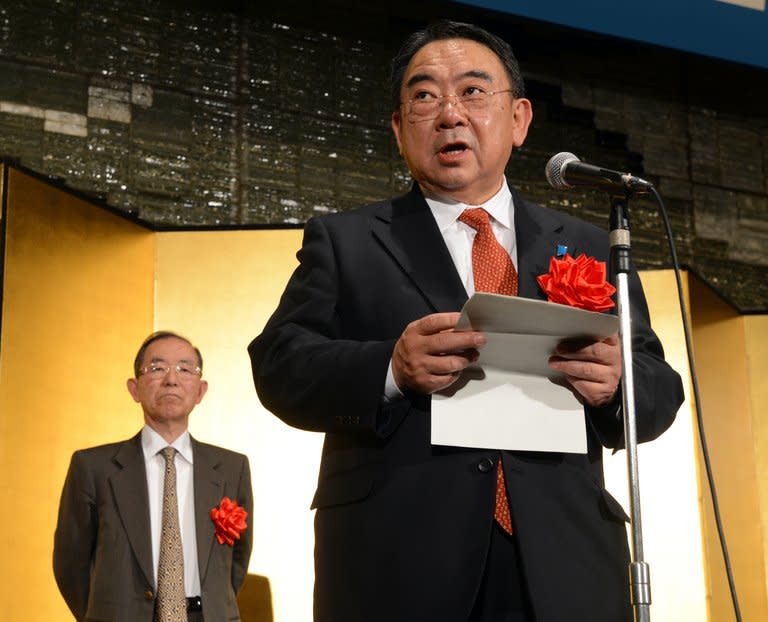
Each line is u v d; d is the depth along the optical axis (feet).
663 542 15.75
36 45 16.19
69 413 14.75
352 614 5.38
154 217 16.62
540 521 5.36
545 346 5.33
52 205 14.96
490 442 5.41
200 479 13.21
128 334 15.75
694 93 20.79
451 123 6.33
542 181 19.26
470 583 5.24
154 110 16.89
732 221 20.62
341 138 18.10
